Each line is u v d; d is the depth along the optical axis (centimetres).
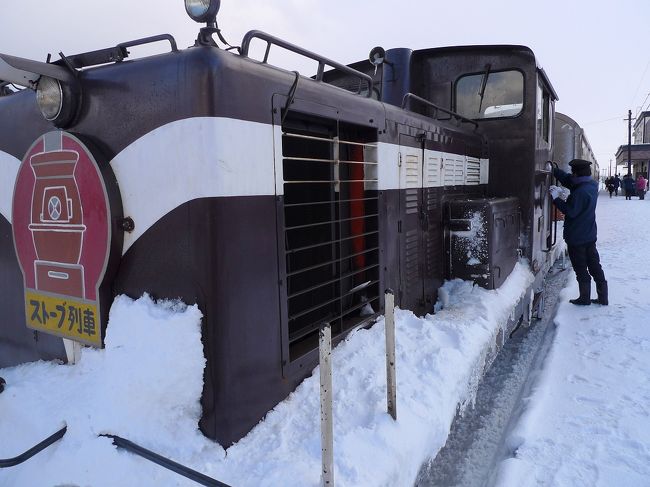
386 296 208
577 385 330
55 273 213
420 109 480
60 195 206
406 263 329
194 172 177
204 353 184
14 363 253
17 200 224
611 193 2931
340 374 236
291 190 246
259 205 197
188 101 175
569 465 241
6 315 252
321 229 270
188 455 178
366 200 290
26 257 223
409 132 329
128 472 173
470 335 308
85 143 197
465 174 435
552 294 660
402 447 200
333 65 251
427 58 480
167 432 179
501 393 350
